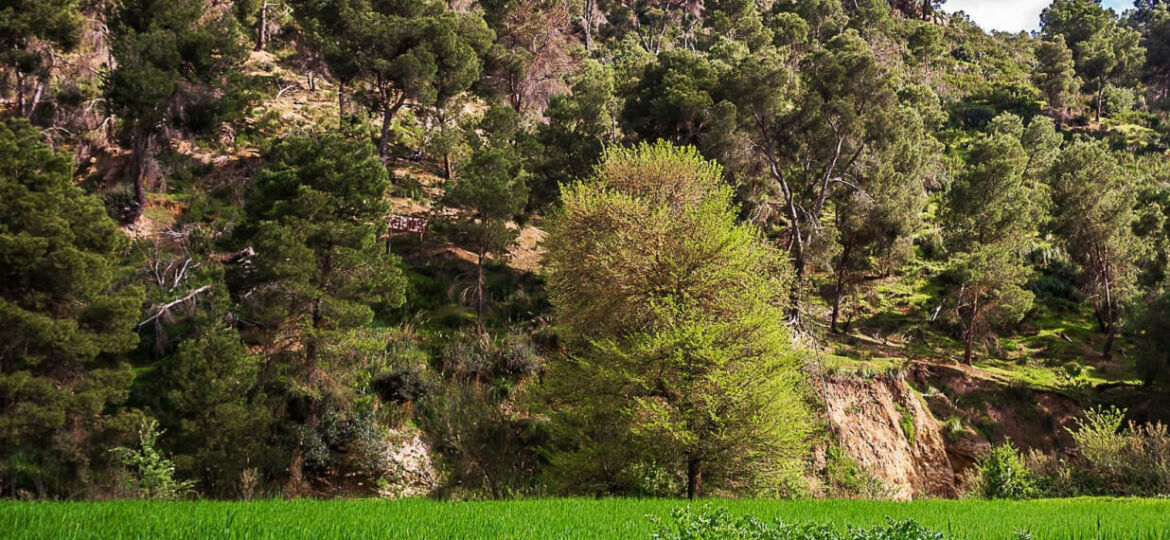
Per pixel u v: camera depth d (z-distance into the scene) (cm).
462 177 3903
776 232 5266
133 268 3391
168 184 4331
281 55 6512
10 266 2530
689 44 10300
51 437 2447
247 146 4934
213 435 2578
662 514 1132
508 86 5969
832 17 10675
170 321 3166
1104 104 11394
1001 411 3838
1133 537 879
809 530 637
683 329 2253
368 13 5019
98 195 3903
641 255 2538
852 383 3609
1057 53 10919
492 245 3847
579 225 2869
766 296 2491
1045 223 5603
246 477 2495
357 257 3022
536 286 4141
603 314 2589
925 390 3869
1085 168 5091
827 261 4166
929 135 7269
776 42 7681
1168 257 4838
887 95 4434
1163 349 3866
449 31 4891
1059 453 3650
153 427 2494
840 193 4694
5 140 2680
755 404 2184
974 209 5056
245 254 3575
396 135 5688
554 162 4481
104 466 2473
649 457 2362
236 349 2741
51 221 2614
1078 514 1419
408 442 2998
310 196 3000
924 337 4553
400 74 4681
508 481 2686
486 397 3080
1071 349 4656
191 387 2608
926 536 613
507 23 6462
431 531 795
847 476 3064
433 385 3200
